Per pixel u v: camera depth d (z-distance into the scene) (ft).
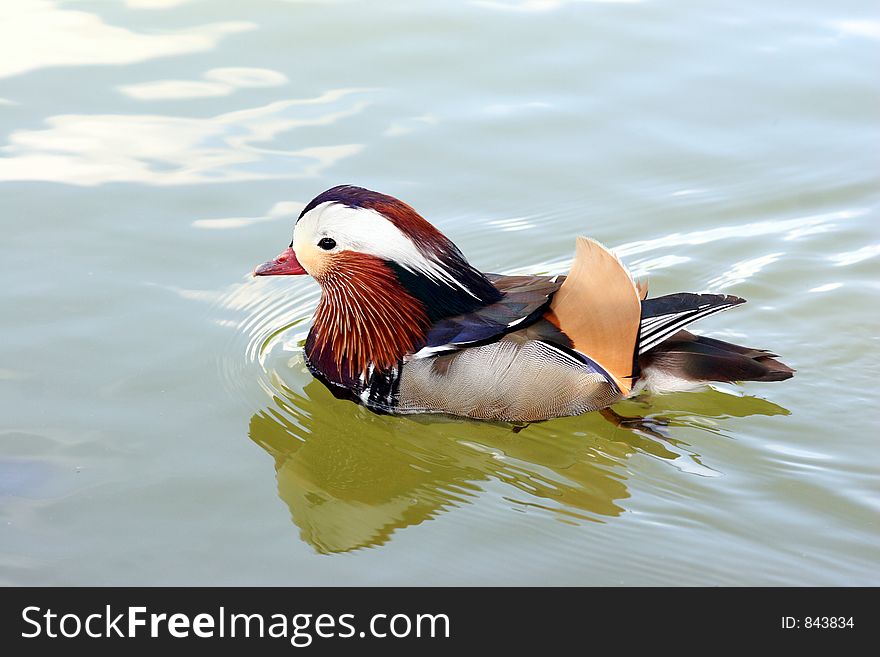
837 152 54.49
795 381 40.88
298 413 39.81
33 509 33.60
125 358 40.86
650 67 60.23
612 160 53.93
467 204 50.78
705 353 38.58
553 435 38.52
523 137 54.85
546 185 52.24
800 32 63.62
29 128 53.88
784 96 58.13
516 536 33.83
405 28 63.00
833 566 32.27
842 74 59.77
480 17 64.39
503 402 37.81
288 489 35.55
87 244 46.68
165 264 45.96
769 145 55.01
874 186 52.34
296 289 47.37
